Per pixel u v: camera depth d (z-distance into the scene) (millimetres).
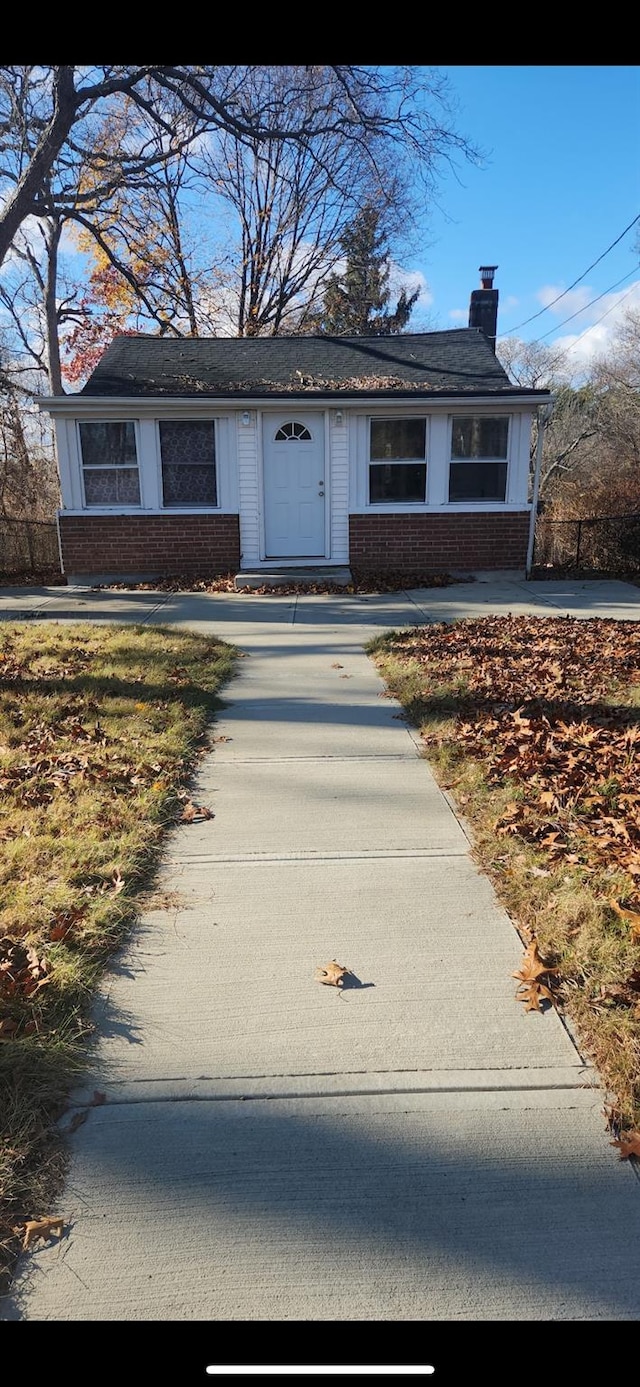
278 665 7645
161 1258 1920
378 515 12977
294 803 4484
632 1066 2443
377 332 32156
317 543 13188
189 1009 2781
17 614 10367
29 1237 1961
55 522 16234
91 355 27547
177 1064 2527
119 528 12852
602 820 3992
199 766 5051
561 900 3320
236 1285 1858
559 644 7930
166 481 12805
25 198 13547
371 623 9625
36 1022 2623
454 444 12828
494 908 3398
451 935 3203
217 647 8219
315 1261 1912
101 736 5363
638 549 14523
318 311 30469
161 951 3115
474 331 15898
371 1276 1877
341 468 12828
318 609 10609
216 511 12875
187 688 6582
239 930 3250
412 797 4555
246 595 11734
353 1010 2768
